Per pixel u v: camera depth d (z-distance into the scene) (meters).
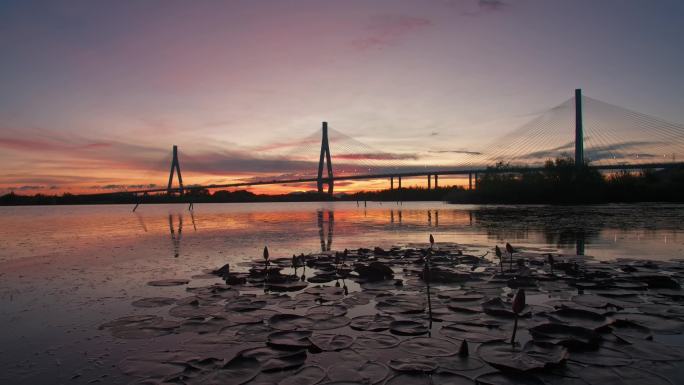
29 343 4.08
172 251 10.71
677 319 4.41
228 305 5.14
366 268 7.02
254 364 3.37
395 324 4.29
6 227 21.19
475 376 3.11
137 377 3.24
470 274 6.86
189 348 3.79
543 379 3.07
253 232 16.48
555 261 8.13
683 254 9.49
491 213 31.28
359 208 53.59
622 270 7.19
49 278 7.23
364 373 3.19
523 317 4.48
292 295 5.73
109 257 9.72
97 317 4.88
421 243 12.15
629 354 3.47
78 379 3.26
